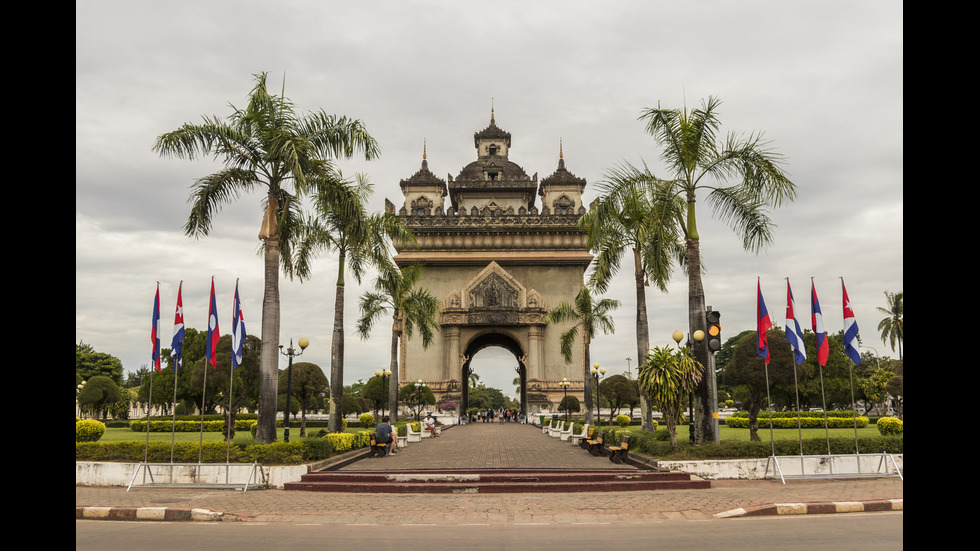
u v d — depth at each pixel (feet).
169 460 57.31
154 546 30.71
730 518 38.68
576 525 36.35
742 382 93.40
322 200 66.69
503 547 30.07
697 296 67.62
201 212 62.80
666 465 57.41
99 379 181.68
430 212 242.17
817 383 149.38
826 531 33.40
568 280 217.56
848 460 57.67
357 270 95.91
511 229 215.92
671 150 67.97
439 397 205.57
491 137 271.49
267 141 62.80
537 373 204.64
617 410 200.13
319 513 40.63
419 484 51.52
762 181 63.87
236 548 30.14
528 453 83.10
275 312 62.95
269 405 61.31
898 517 38.29
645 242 79.15
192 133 61.05
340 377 88.48
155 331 57.16
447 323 206.80
